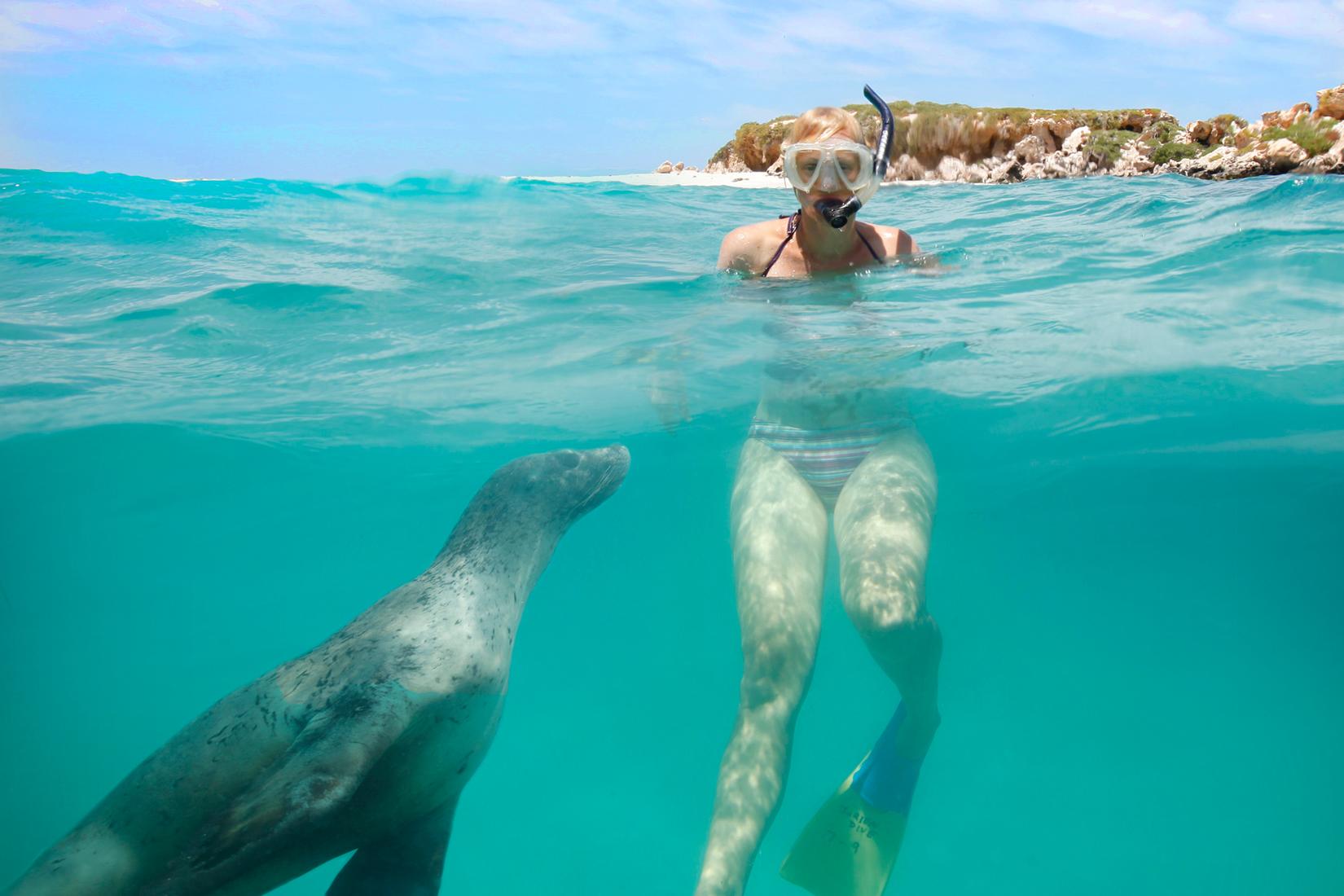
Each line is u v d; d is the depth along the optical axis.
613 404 5.50
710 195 13.88
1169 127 19.05
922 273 5.63
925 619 3.50
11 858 4.64
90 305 6.50
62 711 7.34
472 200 12.30
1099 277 5.93
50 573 6.30
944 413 5.48
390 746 2.36
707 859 2.99
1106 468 6.43
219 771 2.42
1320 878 4.01
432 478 7.01
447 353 5.38
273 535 7.27
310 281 6.87
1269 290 5.54
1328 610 7.58
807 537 4.04
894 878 4.28
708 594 9.72
